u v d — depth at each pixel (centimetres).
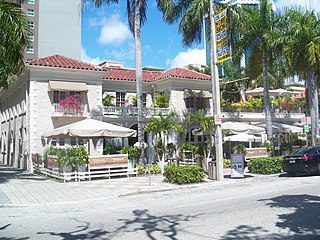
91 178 1730
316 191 1184
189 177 1469
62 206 1074
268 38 2297
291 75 2553
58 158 1739
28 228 769
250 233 662
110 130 1753
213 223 754
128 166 1956
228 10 2378
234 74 4128
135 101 2834
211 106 3088
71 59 2583
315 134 2367
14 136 2861
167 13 2311
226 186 1445
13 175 2038
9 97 3141
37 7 7044
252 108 3409
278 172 1839
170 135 2792
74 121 2453
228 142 3136
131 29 2309
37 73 2339
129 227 748
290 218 781
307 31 2244
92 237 671
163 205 1026
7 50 1655
